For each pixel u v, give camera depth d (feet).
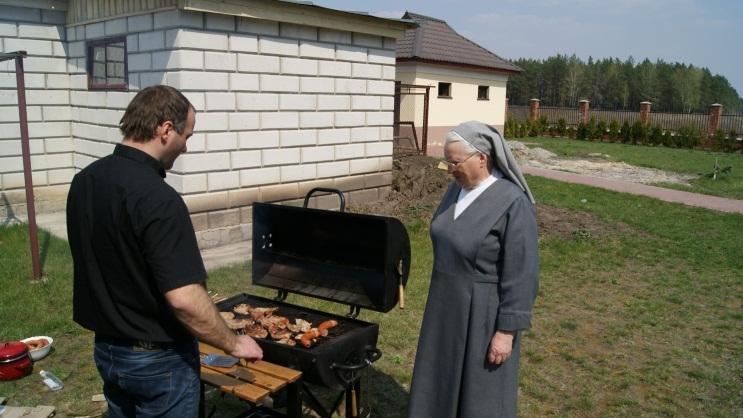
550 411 12.01
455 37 65.00
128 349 6.75
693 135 82.48
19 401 11.62
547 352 14.87
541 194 38.45
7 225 25.59
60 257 21.01
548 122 101.04
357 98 28.43
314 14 24.95
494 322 8.42
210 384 8.25
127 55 23.47
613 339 15.83
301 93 25.66
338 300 10.06
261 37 23.56
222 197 23.26
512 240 8.14
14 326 14.87
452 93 60.18
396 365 13.69
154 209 6.30
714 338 16.14
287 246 10.93
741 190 45.65
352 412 9.73
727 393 12.89
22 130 17.99
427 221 28.19
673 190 43.88
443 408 8.82
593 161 64.08
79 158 28.09
